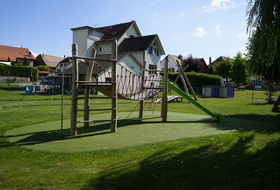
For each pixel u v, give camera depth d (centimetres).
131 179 346
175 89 1016
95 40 3353
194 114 1220
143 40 3170
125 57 2741
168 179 347
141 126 831
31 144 561
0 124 839
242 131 742
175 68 4988
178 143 569
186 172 373
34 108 1363
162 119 964
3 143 569
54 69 7069
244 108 1544
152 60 3250
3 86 3069
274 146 530
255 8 701
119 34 3356
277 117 1097
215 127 823
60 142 583
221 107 1599
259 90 4191
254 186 326
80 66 2817
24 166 404
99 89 799
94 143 574
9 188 319
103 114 1162
